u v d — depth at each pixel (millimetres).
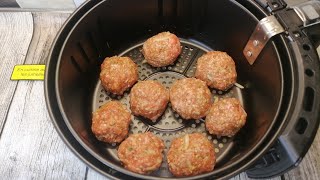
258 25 217
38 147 250
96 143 230
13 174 239
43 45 298
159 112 239
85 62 252
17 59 290
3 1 305
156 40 257
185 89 234
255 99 247
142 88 235
